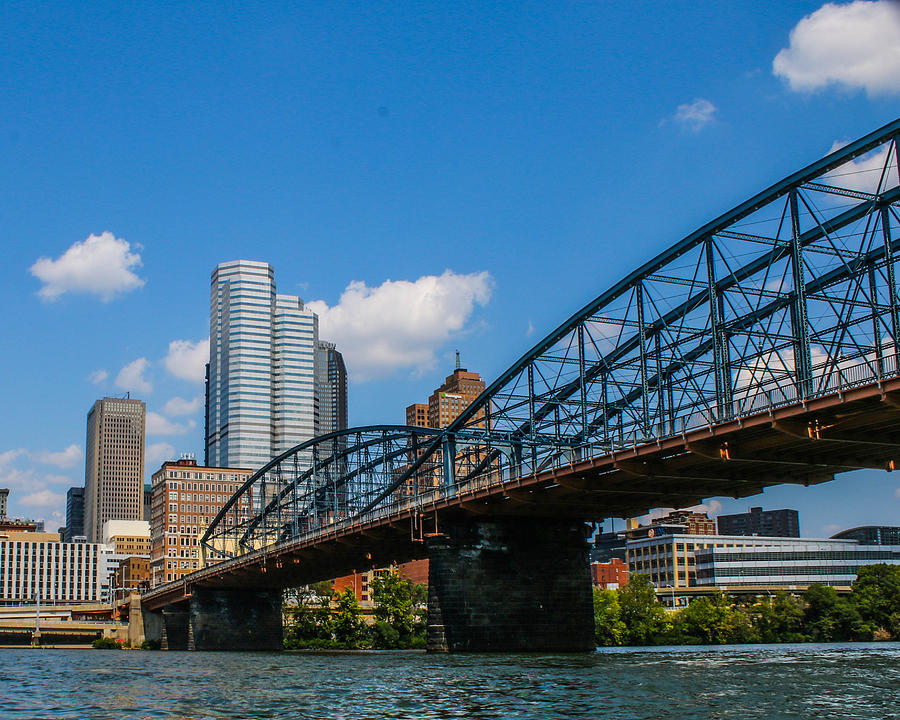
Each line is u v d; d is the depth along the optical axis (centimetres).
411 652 13375
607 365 9119
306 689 5850
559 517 10212
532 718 4256
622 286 8675
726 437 7294
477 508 9656
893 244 7550
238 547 17062
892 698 4856
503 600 9869
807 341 6944
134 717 4584
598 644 18150
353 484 13650
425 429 11856
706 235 7919
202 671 8138
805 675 6269
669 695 5047
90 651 17600
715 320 7775
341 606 18925
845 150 6888
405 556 12731
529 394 9831
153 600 19550
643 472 8044
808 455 7662
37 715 4741
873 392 6159
